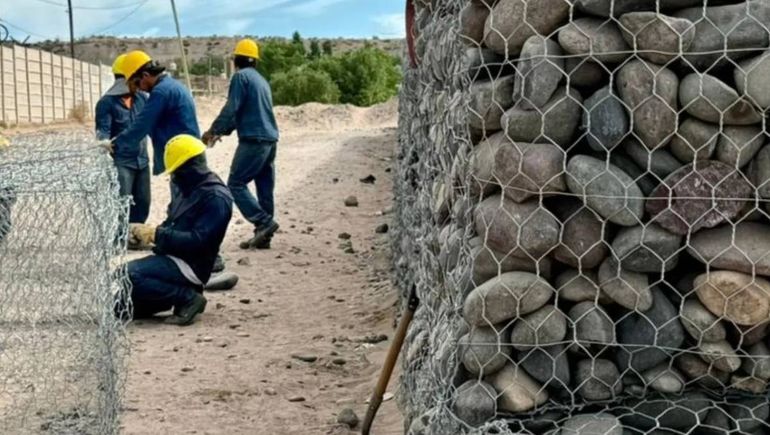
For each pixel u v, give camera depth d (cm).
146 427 419
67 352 382
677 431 238
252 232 990
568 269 242
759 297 227
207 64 6494
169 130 765
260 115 868
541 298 239
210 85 4556
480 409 242
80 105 3169
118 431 378
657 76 227
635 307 236
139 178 860
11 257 367
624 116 231
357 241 968
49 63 2914
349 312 658
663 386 239
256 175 883
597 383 240
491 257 245
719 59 226
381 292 707
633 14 227
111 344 367
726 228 231
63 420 374
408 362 393
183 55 2375
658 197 230
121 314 436
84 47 7588
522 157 236
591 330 238
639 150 232
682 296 236
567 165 234
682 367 239
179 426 422
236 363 527
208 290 724
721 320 233
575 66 234
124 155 820
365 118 3531
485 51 254
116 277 392
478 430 237
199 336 588
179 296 614
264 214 894
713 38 225
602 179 230
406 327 380
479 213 248
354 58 5181
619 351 241
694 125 227
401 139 668
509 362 245
